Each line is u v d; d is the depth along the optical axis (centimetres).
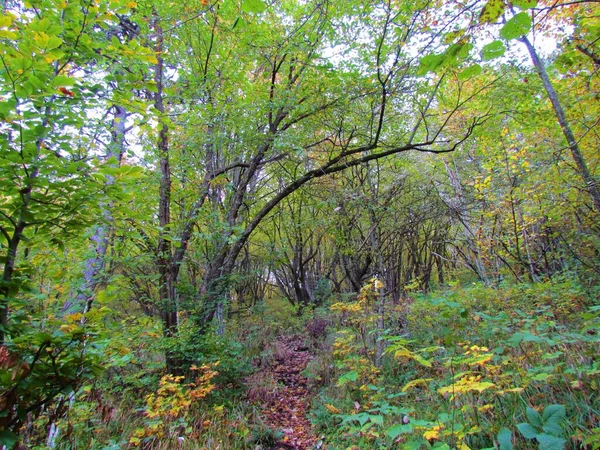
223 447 404
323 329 1003
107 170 190
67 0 217
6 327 181
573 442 216
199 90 630
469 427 255
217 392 554
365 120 698
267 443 450
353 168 1029
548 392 270
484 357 228
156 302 586
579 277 612
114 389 504
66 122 200
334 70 614
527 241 736
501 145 734
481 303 550
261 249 1560
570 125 591
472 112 699
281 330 1162
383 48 577
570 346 324
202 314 631
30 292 196
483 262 851
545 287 520
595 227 633
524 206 697
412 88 612
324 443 421
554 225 679
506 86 586
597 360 279
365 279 1077
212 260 721
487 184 741
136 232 316
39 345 174
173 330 598
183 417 419
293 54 644
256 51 638
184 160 617
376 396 407
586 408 238
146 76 563
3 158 166
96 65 274
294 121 691
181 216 633
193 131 606
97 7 218
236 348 642
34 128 177
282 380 701
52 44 176
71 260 305
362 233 878
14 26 185
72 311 229
